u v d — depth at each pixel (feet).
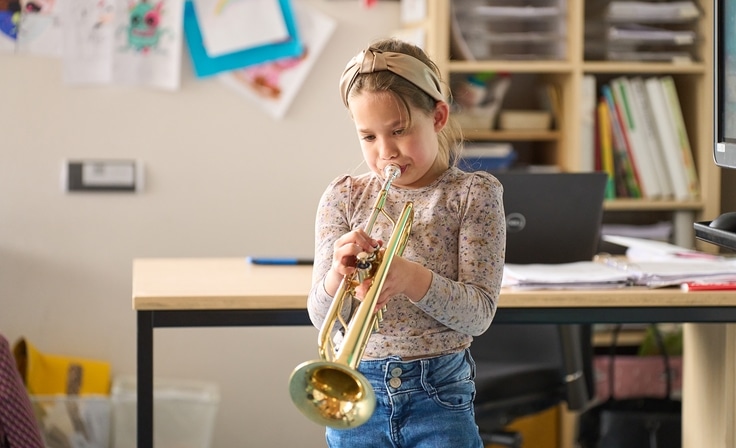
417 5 11.30
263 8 11.62
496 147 11.54
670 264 8.04
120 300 11.67
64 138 11.43
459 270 5.81
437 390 5.86
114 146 11.53
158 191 11.66
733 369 8.20
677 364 11.82
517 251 8.45
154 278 7.89
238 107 11.72
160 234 11.69
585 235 8.47
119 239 11.62
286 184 11.87
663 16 11.35
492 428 9.72
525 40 11.21
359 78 5.72
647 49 11.57
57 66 11.34
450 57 11.39
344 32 11.84
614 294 7.22
